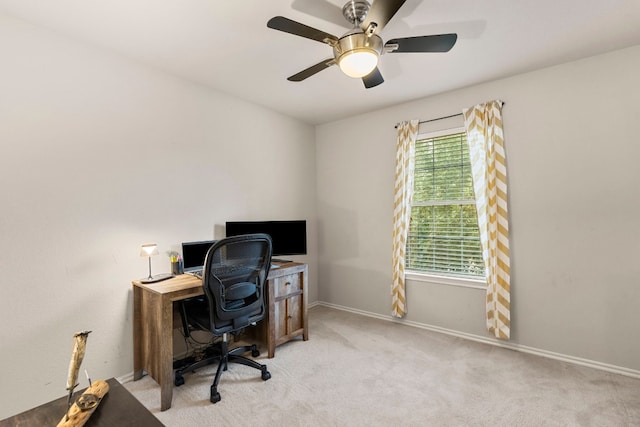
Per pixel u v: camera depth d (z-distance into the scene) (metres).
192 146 2.79
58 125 2.02
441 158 3.21
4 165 1.82
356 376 2.32
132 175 2.37
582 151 2.46
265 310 2.67
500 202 2.76
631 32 2.09
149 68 2.49
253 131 3.37
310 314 3.78
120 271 2.29
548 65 2.56
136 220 2.39
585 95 2.45
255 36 2.10
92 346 2.15
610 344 2.36
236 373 2.38
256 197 3.39
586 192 2.45
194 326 2.29
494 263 2.77
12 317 1.84
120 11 1.82
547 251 2.60
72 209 2.07
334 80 2.81
